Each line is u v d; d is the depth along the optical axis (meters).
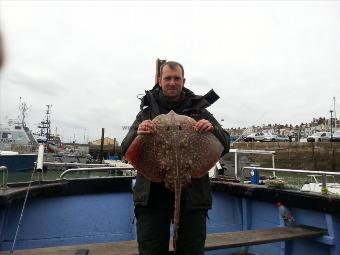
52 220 5.22
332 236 4.64
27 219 4.99
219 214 6.10
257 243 4.30
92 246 4.01
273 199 5.45
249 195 5.74
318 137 44.12
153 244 3.00
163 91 3.20
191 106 3.24
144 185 3.02
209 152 2.97
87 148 40.31
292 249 5.25
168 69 3.13
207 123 2.95
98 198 5.64
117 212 5.72
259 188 5.63
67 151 30.83
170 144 2.82
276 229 4.89
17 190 4.54
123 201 5.80
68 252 3.77
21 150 25.02
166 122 2.90
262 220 5.79
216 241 4.25
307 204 4.95
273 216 5.60
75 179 5.55
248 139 47.34
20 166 18.62
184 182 2.78
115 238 5.58
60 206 5.34
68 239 5.29
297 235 4.56
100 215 5.60
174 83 3.11
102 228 5.57
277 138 48.25
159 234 3.02
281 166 40.09
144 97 3.27
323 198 4.70
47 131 38.84
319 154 38.53
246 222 5.97
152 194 3.02
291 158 39.78
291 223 5.22
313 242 5.01
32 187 4.87
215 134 3.04
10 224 4.79
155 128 2.87
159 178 2.89
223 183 6.16
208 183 3.12
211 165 2.97
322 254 4.88
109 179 5.75
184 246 2.99
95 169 5.89
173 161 2.78
